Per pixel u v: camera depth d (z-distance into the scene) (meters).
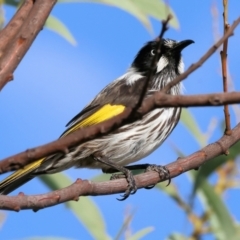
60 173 11.40
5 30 7.73
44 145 5.70
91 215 10.94
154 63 5.72
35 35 7.39
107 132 5.77
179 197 10.30
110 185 8.10
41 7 7.54
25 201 6.95
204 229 10.08
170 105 5.67
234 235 10.08
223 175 10.41
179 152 10.51
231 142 8.92
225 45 7.89
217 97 5.59
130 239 9.59
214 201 10.15
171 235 10.02
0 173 5.65
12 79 7.09
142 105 5.70
